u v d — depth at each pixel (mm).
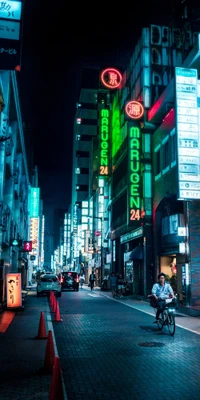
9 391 5488
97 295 28516
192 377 6465
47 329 11586
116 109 34125
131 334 10797
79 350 8688
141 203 24859
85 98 85688
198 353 8266
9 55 10289
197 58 18375
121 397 5438
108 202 40344
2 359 7543
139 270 27750
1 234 19859
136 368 7062
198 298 18375
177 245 20281
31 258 45156
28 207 49375
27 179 44188
